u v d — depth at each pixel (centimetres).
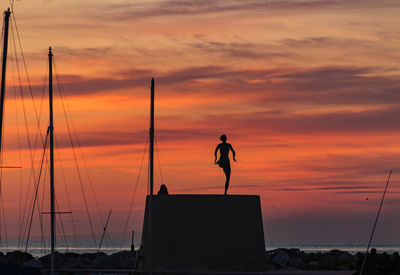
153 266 5744
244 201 5850
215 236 5728
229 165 5875
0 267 5800
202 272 5419
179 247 5712
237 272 5450
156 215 5822
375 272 4925
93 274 6600
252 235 5825
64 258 8162
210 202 5781
